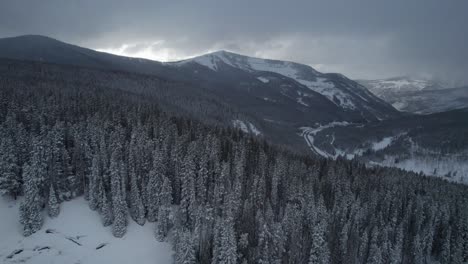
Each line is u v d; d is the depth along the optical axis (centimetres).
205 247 7075
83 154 8838
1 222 7375
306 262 7525
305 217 8406
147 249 7406
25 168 7356
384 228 8538
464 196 11825
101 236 7512
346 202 9250
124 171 8438
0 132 8406
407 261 8731
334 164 12288
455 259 8344
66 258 6919
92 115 10850
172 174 8912
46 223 7538
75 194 8412
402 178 12544
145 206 8225
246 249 7144
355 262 7812
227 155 10162
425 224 9544
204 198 8375
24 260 6744
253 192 8556
